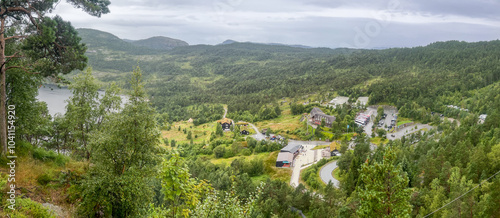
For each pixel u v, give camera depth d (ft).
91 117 105.60
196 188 45.39
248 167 322.96
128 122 67.87
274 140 476.54
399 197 61.21
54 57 77.61
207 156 427.74
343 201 176.76
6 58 81.71
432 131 423.23
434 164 176.04
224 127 595.47
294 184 277.85
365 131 492.95
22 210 53.57
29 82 93.20
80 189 71.05
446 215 118.01
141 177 69.46
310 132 504.43
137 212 69.97
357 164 217.56
